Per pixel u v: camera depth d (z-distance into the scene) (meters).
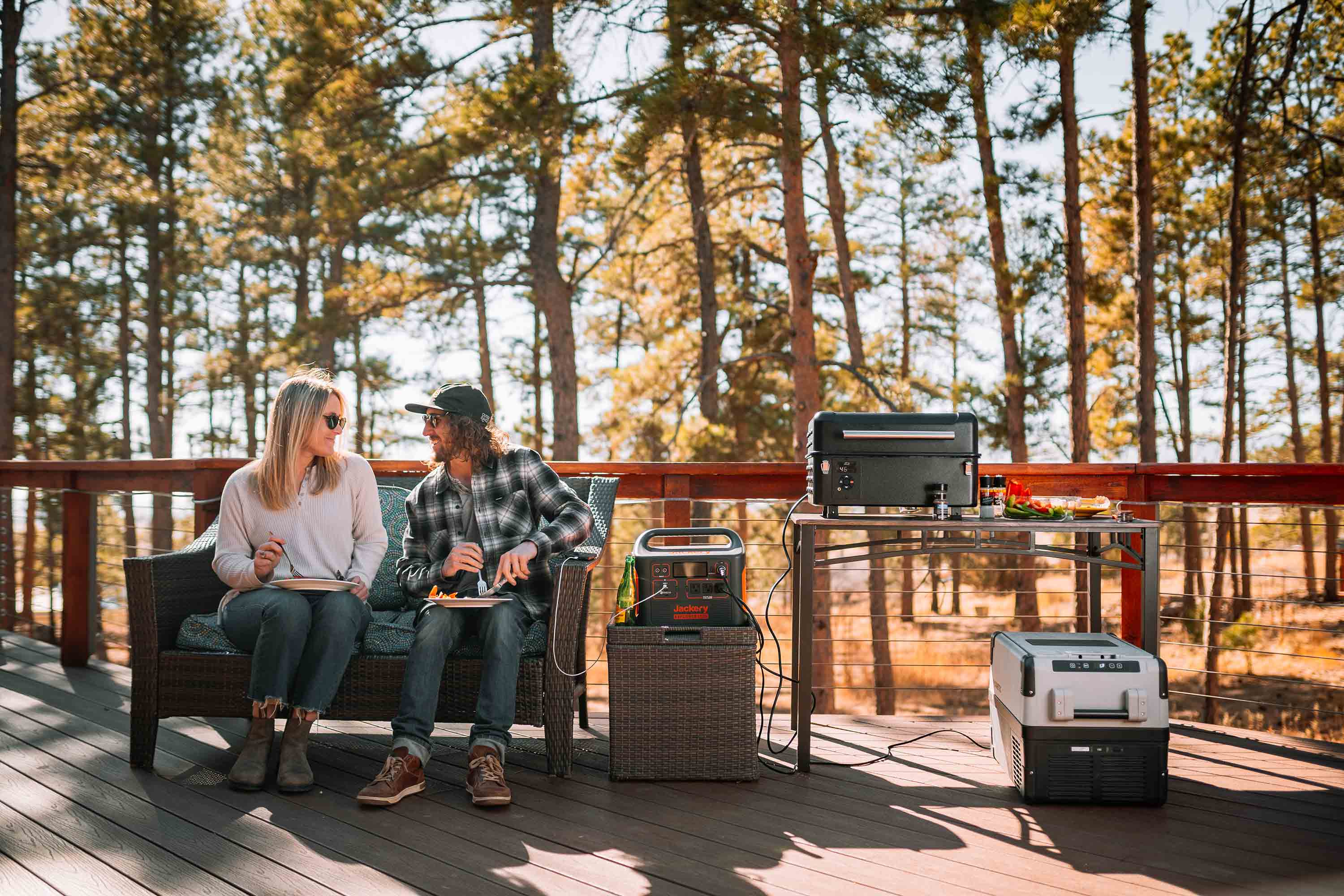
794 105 7.77
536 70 8.55
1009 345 10.70
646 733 2.50
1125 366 15.12
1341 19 9.07
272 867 1.92
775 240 14.45
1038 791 2.33
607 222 14.32
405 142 10.63
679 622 2.54
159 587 2.53
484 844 2.05
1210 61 10.95
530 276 11.91
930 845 2.08
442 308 12.32
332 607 2.41
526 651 2.56
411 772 2.33
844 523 2.59
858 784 2.51
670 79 7.13
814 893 1.82
